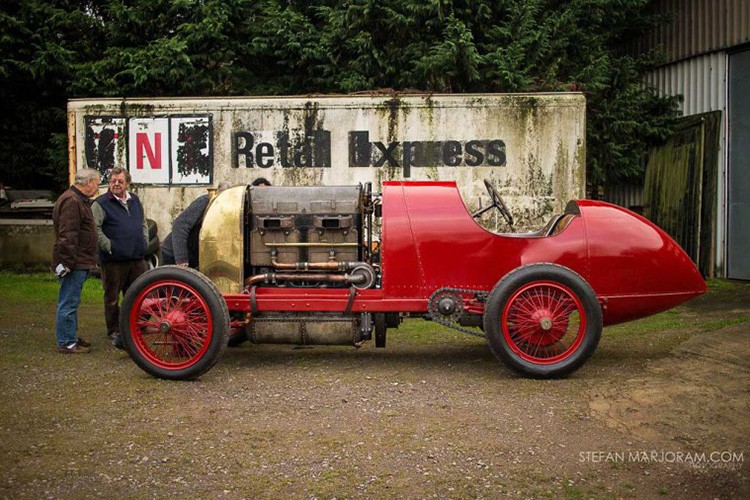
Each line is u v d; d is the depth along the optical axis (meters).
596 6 12.20
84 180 5.84
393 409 4.26
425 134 9.57
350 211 5.35
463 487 3.23
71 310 5.87
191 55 12.38
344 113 9.65
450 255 5.12
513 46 11.59
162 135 9.90
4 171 13.78
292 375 5.09
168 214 9.94
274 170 9.77
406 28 11.80
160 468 3.44
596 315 4.78
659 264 5.14
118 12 12.34
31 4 12.41
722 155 11.25
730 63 11.17
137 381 4.92
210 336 4.86
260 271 5.49
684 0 12.10
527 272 4.81
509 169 9.52
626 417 4.04
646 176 12.83
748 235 10.80
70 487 3.24
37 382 4.93
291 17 12.38
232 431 3.91
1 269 12.04
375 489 3.21
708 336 5.81
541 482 3.28
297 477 3.34
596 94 12.23
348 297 5.12
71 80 12.74
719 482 3.26
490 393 4.57
